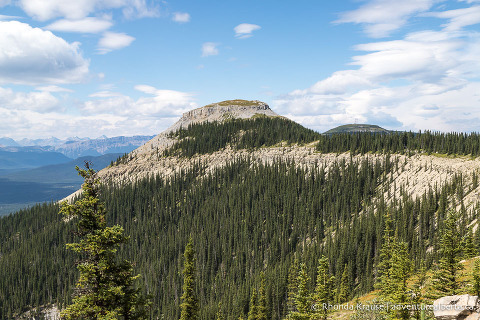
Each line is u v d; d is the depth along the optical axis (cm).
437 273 4906
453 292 4566
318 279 6912
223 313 13450
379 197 19362
